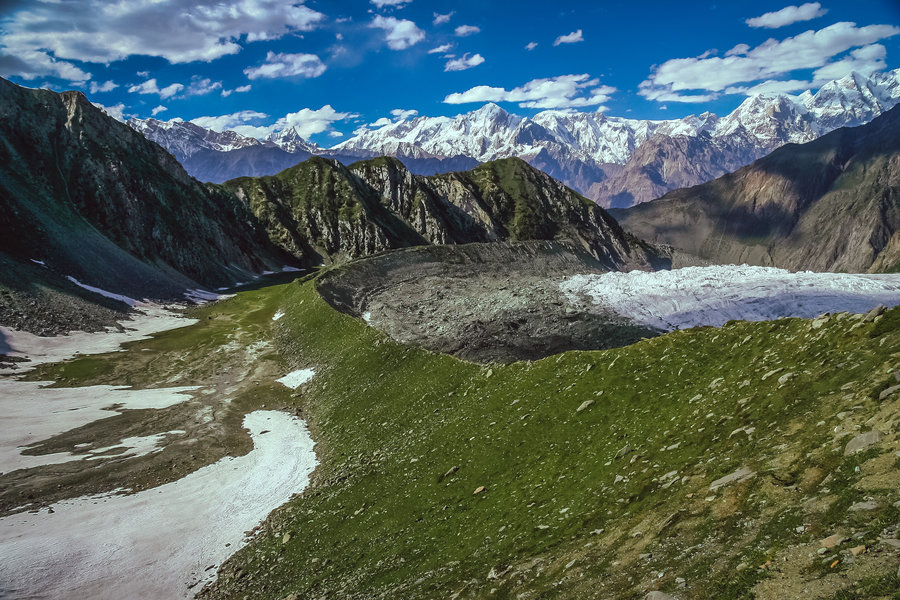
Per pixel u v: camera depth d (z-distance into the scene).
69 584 31.44
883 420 14.47
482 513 26.83
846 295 122.06
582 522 20.39
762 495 14.98
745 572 12.23
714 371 28.56
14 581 30.78
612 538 17.72
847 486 13.02
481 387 47.19
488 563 20.86
